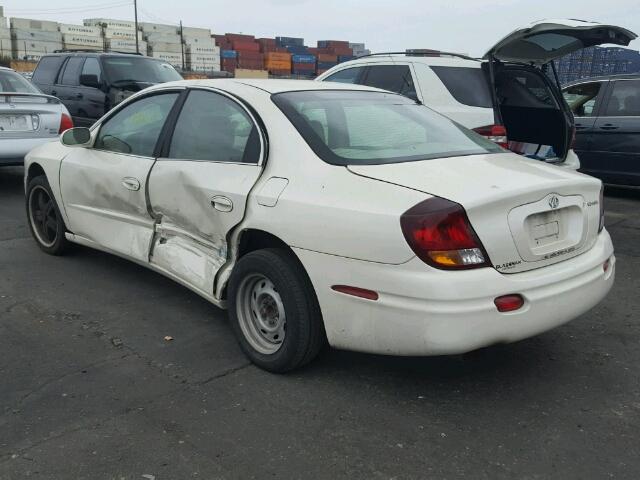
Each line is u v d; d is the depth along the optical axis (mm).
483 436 2809
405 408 3033
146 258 4172
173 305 4332
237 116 3650
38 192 5352
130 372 3365
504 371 3426
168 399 3090
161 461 2600
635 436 2818
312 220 3010
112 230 4508
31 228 5539
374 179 2994
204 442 2734
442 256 2705
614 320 4184
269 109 3523
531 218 2955
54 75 11547
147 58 11320
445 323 2695
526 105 7168
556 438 2795
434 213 2709
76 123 10969
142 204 4113
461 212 2721
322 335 3207
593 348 3738
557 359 3584
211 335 3857
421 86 6773
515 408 3049
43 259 5305
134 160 4230
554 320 2977
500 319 2775
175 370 3395
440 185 2887
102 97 10328
